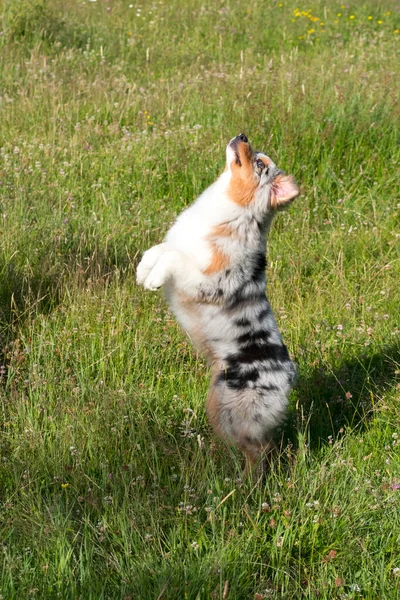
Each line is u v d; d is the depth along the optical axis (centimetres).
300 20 2005
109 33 1738
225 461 583
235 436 597
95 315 737
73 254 835
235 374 604
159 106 1252
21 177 980
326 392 695
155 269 625
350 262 916
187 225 654
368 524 541
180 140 1111
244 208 631
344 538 523
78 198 988
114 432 590
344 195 1048
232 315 622
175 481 559
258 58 1714
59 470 551
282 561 503
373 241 941
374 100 1213
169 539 501
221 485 550
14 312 723
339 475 575
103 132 1150
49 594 446
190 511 511
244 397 595
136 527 492
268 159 642
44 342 688
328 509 535
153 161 1073
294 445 634
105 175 1045
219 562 473
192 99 1278
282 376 607
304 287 857
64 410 609
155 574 464
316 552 515
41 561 472
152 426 617
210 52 1739
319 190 1050
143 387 664
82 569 459
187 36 1825
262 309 629
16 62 1427
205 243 631
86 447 579
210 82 1362
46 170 1025
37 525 495
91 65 1505
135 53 1652
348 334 767
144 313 763
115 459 571
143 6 1983
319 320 788
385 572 497
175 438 606
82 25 1730
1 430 598
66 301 753
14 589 448
